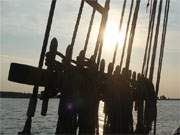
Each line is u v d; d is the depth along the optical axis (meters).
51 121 56.69
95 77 9.88
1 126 48.47
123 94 12.72
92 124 9.77
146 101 15.55
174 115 87.19
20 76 7.75
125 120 12.91
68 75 8.75
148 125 15.74
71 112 8.87
